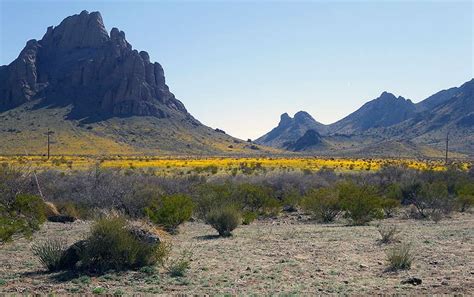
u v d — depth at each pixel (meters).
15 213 24.98
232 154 154.75
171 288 12.70
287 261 16.39
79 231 23.70
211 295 11.77
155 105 183.00
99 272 14.58
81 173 46.03
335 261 16.38
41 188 34.47
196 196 32.91
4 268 15.32
